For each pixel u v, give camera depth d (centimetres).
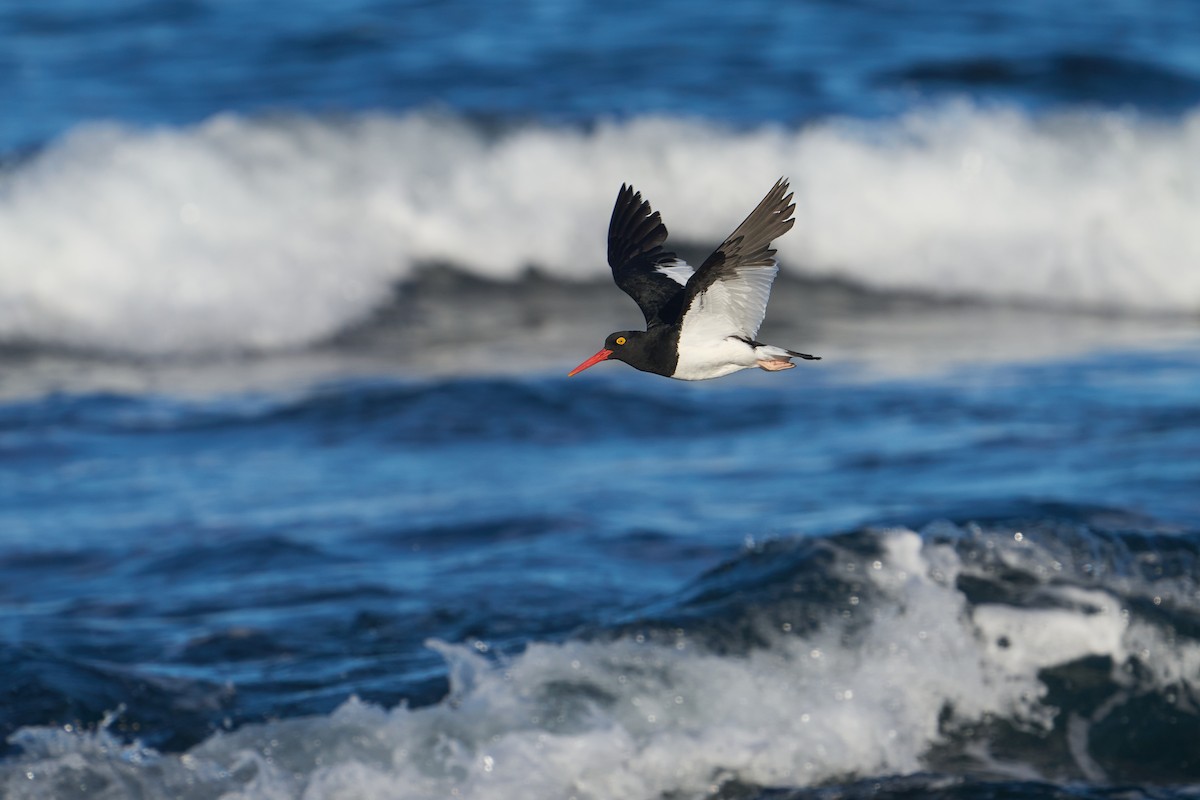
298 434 1744
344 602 1228
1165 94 3020
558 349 2147
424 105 2777
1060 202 2584
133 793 905
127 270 2281
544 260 2483
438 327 2269
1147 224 2567
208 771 927
